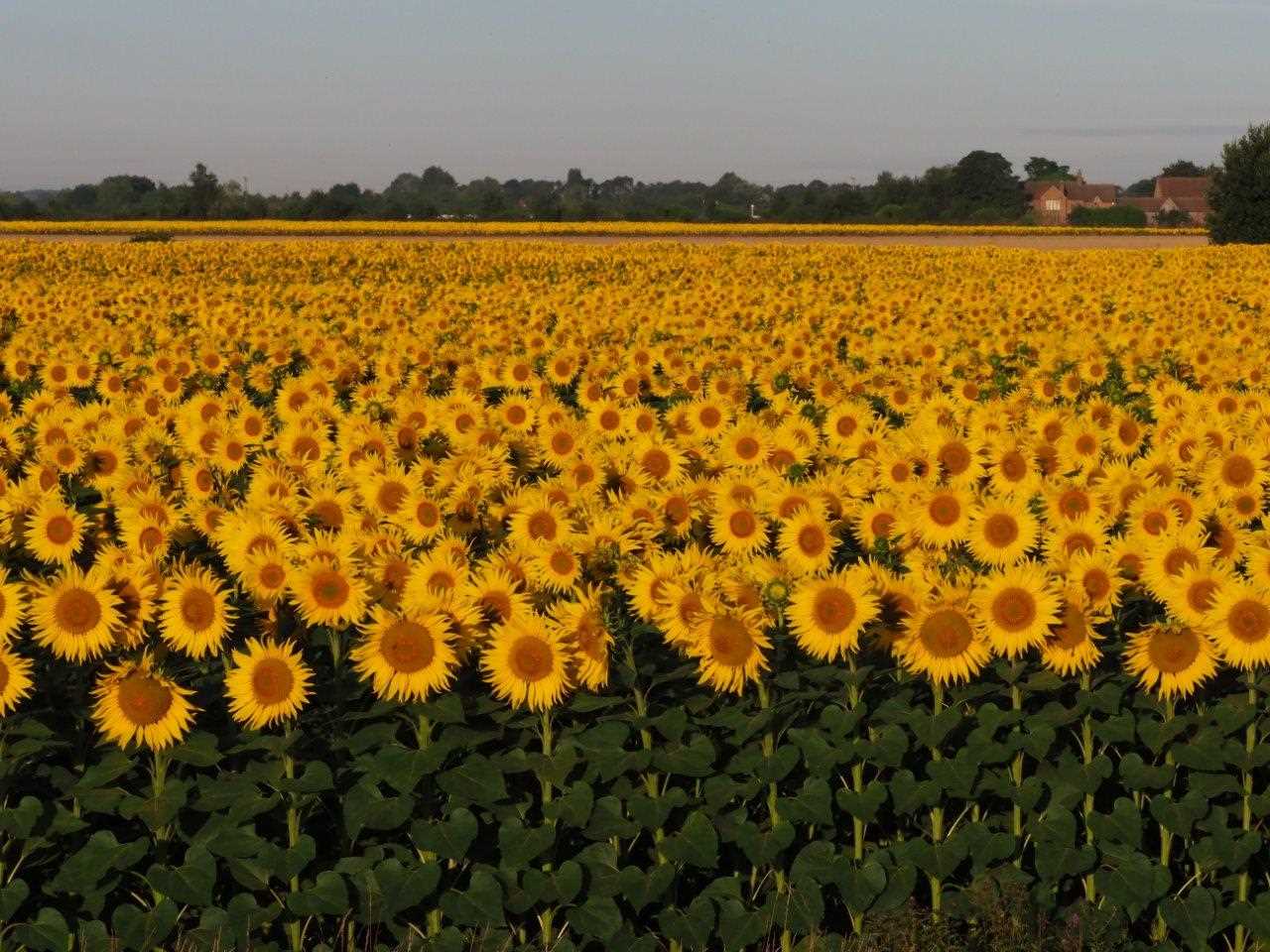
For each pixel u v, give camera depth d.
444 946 5.73
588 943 6.15
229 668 6.29
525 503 7.77
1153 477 8.54
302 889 5.94
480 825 6.31
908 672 6.36
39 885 6.13
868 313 23.89
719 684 6.07
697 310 24.97
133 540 7.74
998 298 27.25
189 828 6.15
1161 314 23.08
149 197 175.88
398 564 6.75
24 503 7.95
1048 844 6.05
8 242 52.66
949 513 7.42
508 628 6.10
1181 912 5.97
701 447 10.02
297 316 24.09
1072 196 157.62
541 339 19.52
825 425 10.57
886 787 6.20
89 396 15.96
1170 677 6.26
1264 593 6.20
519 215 116.06
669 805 6.08
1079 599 6.27
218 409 12.12
